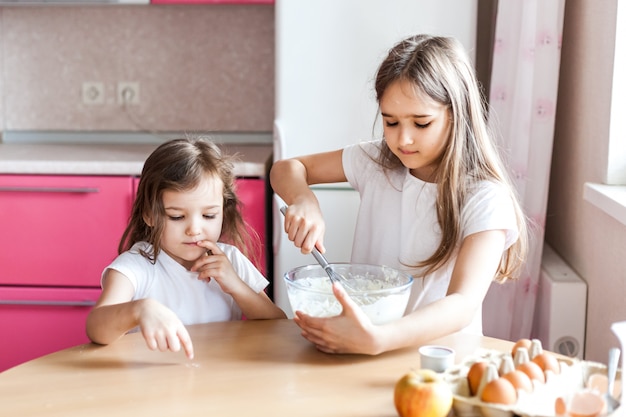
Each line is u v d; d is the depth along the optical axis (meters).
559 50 2.53
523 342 1.26
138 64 3.20
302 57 2.60
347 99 2.61
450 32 2.55
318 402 1.20
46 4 2.83
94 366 1.35
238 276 1.66
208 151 1.68
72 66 3.20
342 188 2.62
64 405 1.19
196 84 3.20
